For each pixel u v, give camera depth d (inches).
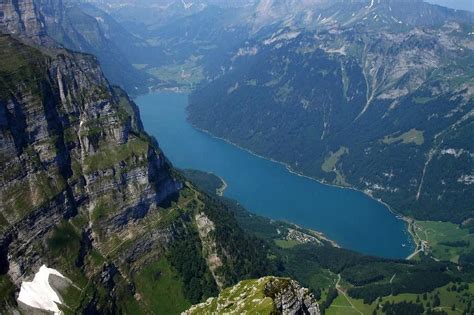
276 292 7667.3
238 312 7588.6
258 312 7258.9
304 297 7785.4
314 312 7755.9
